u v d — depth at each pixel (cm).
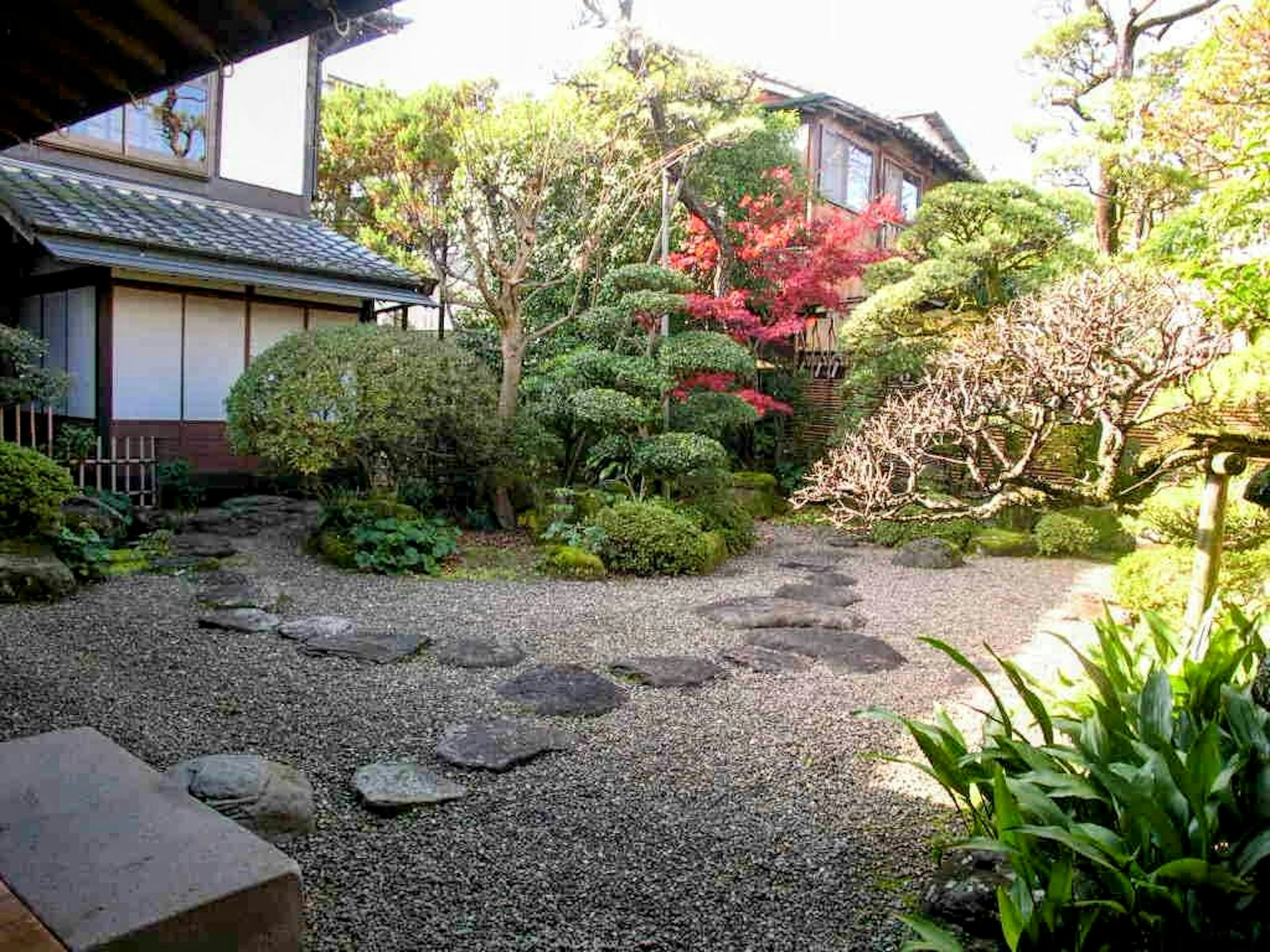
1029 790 214
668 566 731
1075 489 325
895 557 853
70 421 909
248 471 959
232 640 484
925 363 841
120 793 216
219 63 247
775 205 1145
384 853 268
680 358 852
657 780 330
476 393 769
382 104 910
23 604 529
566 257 1126
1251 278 395
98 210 861
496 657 472
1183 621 403
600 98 998
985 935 227
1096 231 1195
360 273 971
